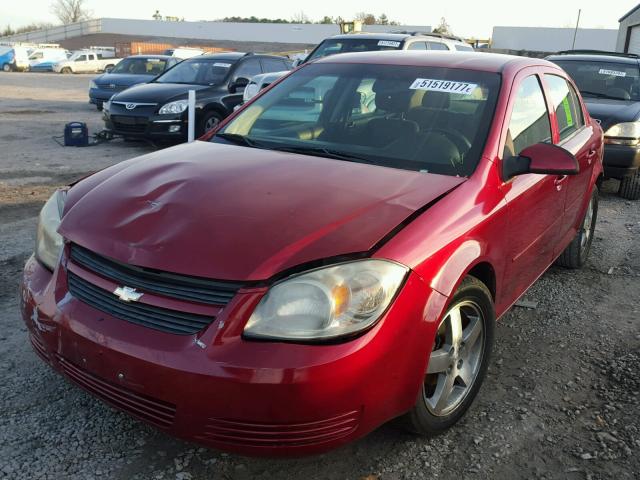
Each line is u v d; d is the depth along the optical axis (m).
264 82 10.41
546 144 3.15
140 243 2.37
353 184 2.77
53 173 8.25
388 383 2.29
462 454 2.75
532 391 3.29
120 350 2.24
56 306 2.49
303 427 2.14
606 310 4.41
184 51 27.11
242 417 2.12
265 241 2.30
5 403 2.96
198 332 2.18
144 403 2.27
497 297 3.14
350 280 2.20
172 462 2.62
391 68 3.78
